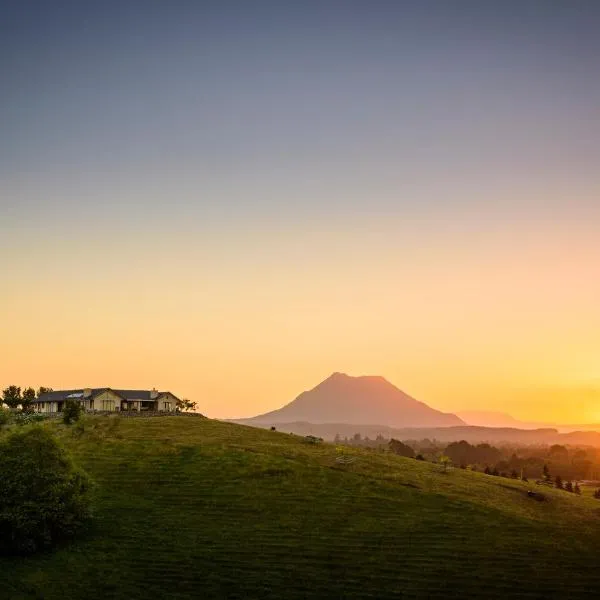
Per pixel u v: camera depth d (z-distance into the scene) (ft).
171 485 290.97
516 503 293.43
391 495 285.43
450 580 214.28
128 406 557.74
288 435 409.69
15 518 221.66
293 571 217.97
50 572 210.59
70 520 233.76
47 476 236.02
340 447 379.76
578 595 207.72
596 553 239.09
